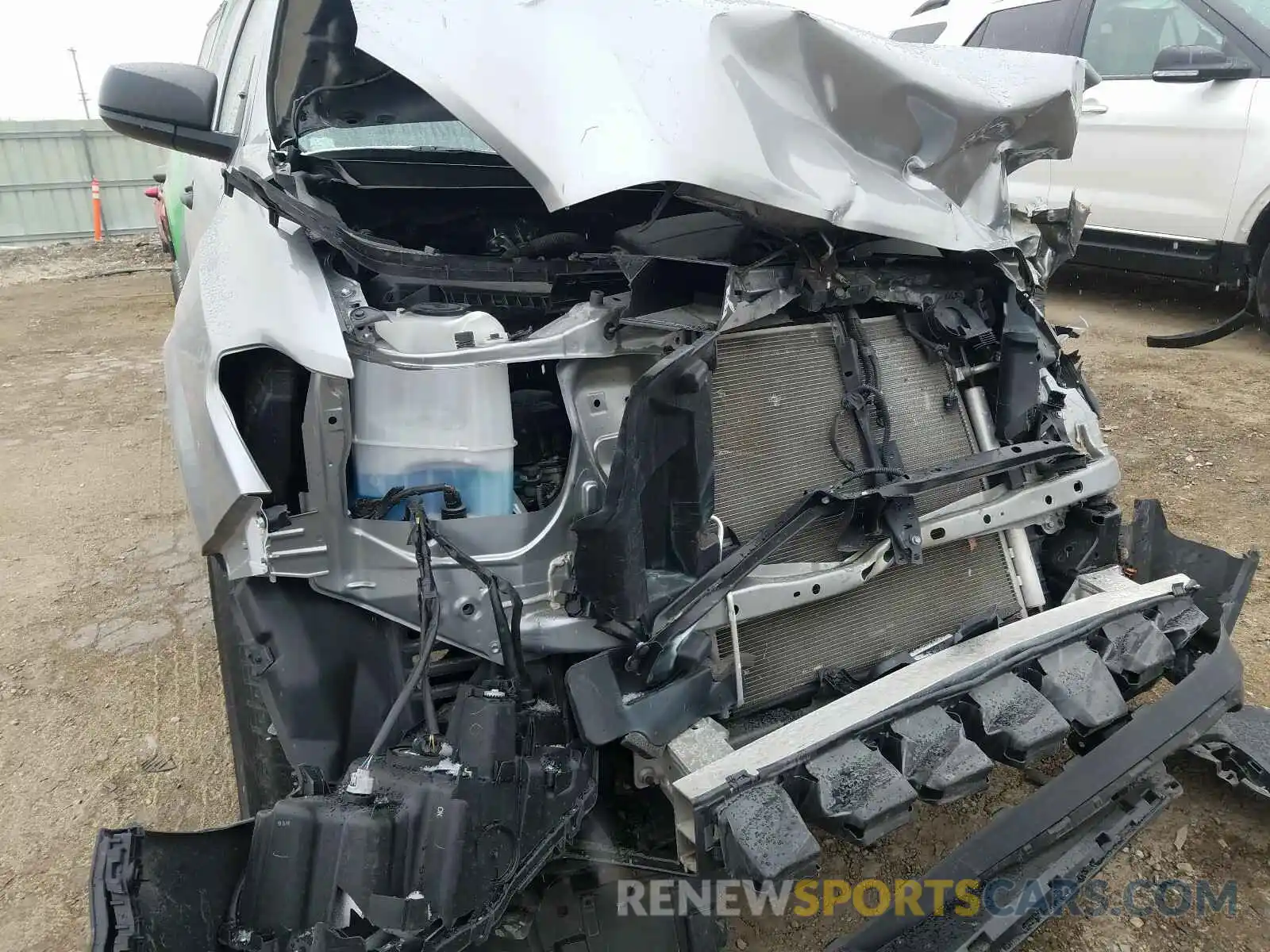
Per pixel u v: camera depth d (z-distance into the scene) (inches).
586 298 93.7
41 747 121.0
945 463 94.6
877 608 94.4
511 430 80.0
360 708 76.9
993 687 81.6
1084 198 265.7
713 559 80.0
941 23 310.2
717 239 95.9
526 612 77.3
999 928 77.4
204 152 114.7
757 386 87.4
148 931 58.4
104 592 156.6
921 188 93.7
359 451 77.6
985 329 99.6
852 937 76.3
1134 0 253.6
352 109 114.8
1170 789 90.9
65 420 245.4
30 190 623.5
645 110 80.3
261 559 73.2
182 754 119.4
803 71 87.0
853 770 72.8
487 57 83.7
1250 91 226.1
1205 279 244.7
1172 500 168.1
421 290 90.3
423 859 61.3
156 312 390.9
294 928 61.3
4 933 94.7
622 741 77.9
